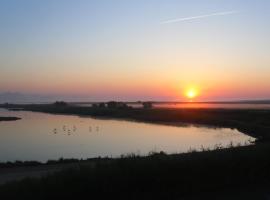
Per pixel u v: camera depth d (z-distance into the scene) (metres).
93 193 11.72
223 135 61.16
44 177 11.99
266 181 14.90
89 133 65.88
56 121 101.50
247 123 79.50
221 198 12.82
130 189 12.35
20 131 69.94
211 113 114.75
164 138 56.81
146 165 12.98
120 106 176.75
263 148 15.95
